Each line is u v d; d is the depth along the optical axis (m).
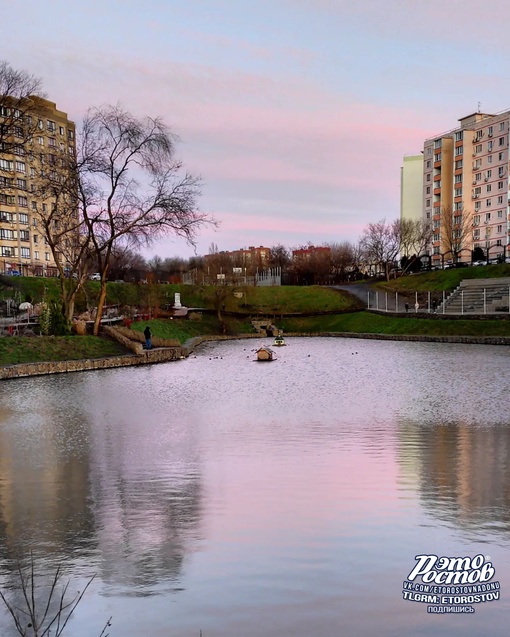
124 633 4.46
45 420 13.99
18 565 5.71
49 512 7.20
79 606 4.87
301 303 65.44
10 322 34.22
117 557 5.82
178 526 6.62
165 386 20.67
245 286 68.88
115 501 7.57
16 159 71.44
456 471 8.77
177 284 68.62
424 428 12.19
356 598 4.92
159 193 33.72
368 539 6.17
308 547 5.97
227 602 4.89
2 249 73.06
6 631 4.53
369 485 8.09
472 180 81.56
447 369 24.50
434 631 4.43
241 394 18.20
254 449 10.41
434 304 54.25
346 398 16.89
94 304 51.59
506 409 14.48
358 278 87.38
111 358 28.50
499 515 6.85
